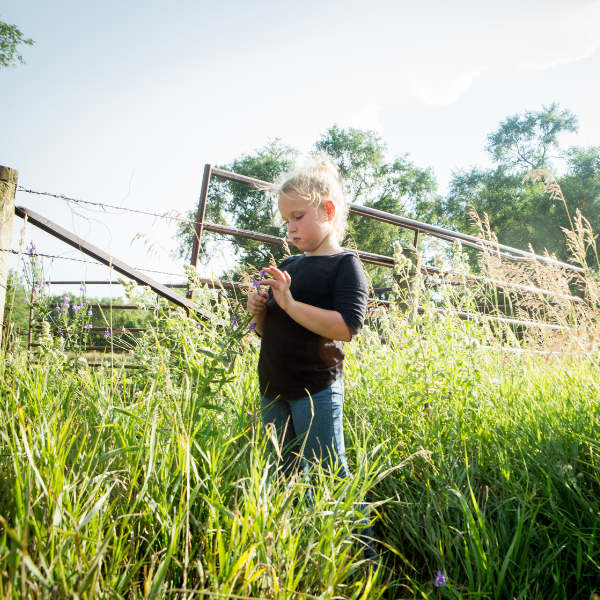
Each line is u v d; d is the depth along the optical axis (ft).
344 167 120.57
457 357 7.79
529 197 98.73
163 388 5.91
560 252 89.97
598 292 10.80
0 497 3.59
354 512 4.19
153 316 8.07
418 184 118.21
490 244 12.83
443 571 4.48
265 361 5.80
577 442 6.00
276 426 5.78
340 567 3.47
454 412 7.11
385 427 7.39
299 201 5.81
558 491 5.49
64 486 3.37
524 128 112.88
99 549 3.01
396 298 10.26
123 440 4.48
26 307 10.24
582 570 4.58
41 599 2.55
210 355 5.50
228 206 105.60
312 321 5.23
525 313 13.85
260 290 5.80
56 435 4.11
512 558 4.52
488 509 5.48
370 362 9.21
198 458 4.64
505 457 6.11
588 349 8.54
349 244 14.57
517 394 7.99
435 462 6.19
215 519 3.68
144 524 3.75
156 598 2.85
